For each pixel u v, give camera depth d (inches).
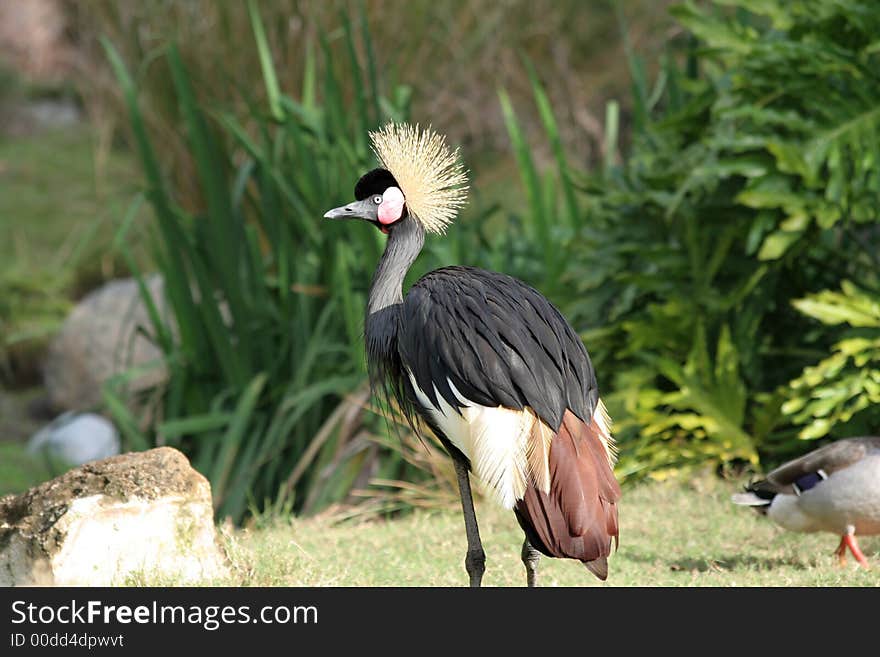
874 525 313.7
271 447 490.0
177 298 513.0
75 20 642.2
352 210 294.0
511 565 347.6
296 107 502.9
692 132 483.8
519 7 655.1
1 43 1227.2
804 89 435.8
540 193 507.8
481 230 524.1
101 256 910.4
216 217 498.9
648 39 716.0
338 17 555.5
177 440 513.7
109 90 609.6
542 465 246.1
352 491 474.6
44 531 282.8
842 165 425.4
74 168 1098.7
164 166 592.1
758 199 423.2
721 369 444.1
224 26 558.6
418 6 571.8
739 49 449.1
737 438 438.9
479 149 729.6
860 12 435.5
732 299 448.1
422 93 597.9
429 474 473.4
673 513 402.6
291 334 516.7
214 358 521.0
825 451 319.6
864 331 428.1
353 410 478.9
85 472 297.4
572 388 259.9
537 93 531.2
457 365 258.4
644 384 471.8
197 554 301.1
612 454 272.1
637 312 490.9
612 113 545.6
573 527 241.1
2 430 742.5
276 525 433.1
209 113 549.3
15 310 850.8
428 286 276.7
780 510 328.2
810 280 480.4
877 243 487.8
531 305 271.0
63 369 746.2
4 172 1085.8
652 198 466.0
